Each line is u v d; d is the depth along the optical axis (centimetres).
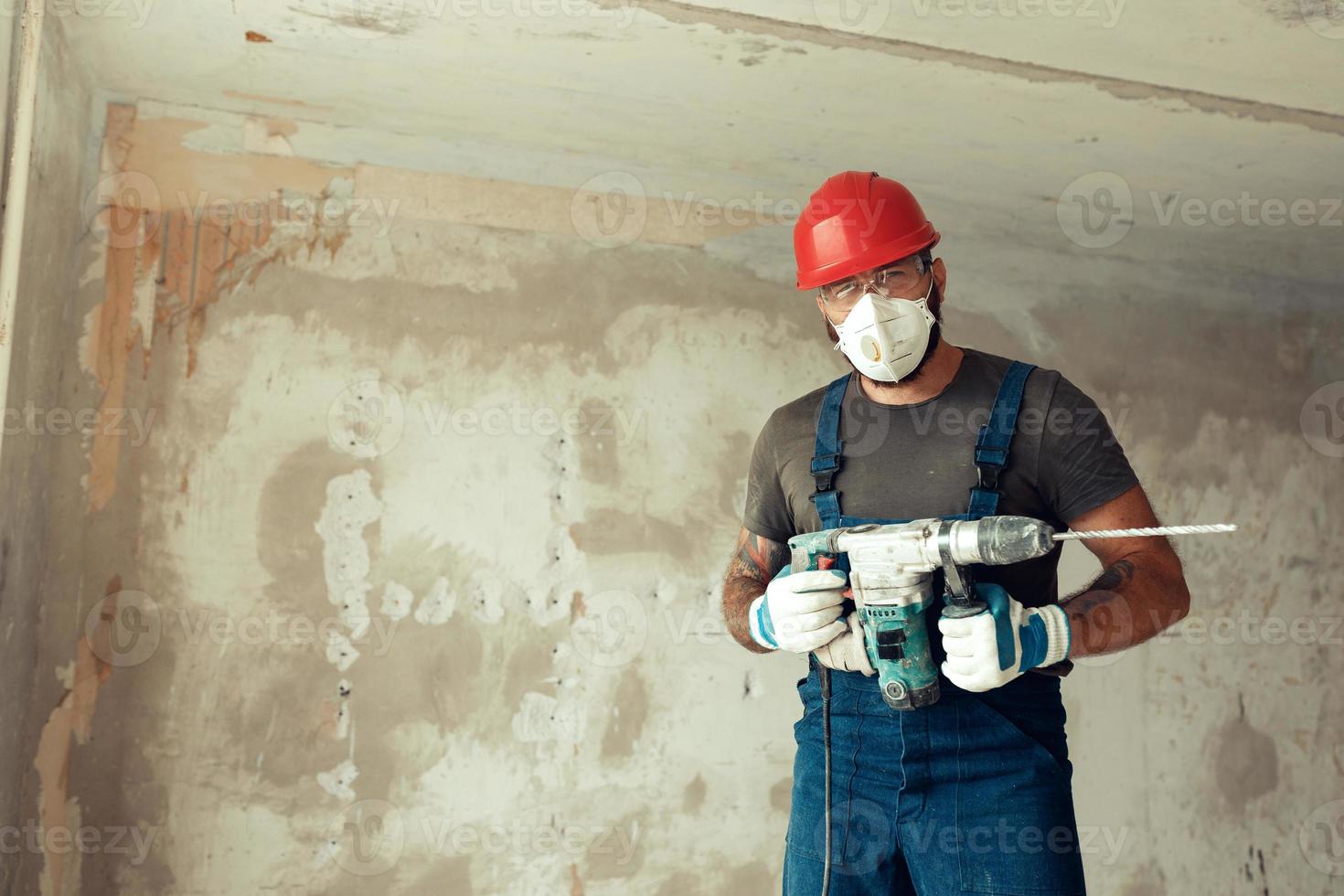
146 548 252
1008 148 288
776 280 318
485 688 275
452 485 278
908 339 143
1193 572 353
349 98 265
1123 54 236
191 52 242
